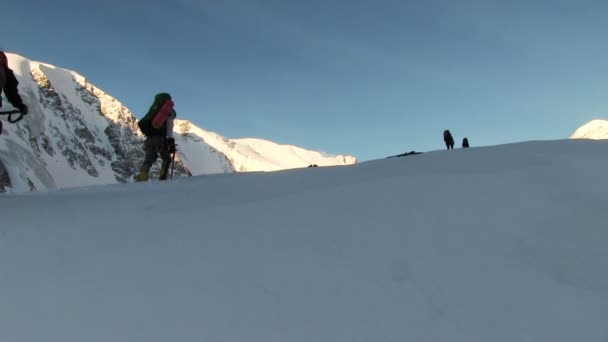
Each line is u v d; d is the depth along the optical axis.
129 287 2.42
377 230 3.10
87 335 2.00
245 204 3.89
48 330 2.04
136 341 1.95
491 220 3.21
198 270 2.61
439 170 4.86
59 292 2.38
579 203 3.44
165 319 2.12
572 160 4.79
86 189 5.98
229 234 3.16
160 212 3.83
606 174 4.18
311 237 3.04
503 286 2.34
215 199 4.25
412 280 2.42
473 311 2.14
